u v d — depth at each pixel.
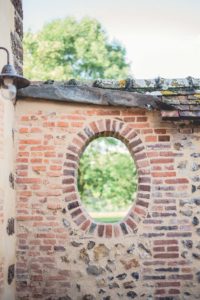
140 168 5.36
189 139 5.39
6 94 4.07
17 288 5.21
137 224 5.27
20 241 5.26
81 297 5.17
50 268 5.22
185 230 5.25
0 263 4.63
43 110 5.45
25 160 5.37
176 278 5.19
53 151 5.39
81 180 15.61
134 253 5.22
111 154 15.88
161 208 5.29
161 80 5.50
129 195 15.93
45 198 5.32
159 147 5.38
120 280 5.18
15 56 5.40
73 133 5.42
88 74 17.52
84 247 5.23
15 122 5.41
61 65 17.16
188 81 5.49
